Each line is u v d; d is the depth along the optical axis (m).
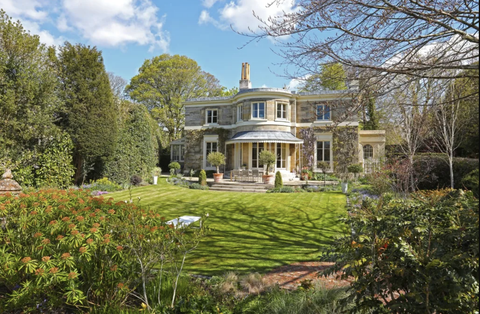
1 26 13.29
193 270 5.57
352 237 2.98
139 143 19.98
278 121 22.47
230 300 4.16
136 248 3.72
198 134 25.70
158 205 12.88
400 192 12.71
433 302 2.39
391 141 19.30
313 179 21.78
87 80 16.22
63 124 16.02
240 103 23.62
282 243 7.49
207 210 11.85
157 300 4.00
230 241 7.68
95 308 3.46
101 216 3.90
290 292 4.27
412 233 2.75
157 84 38.19
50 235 3.63
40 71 14.26
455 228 2.59
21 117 13.65
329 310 3.48
